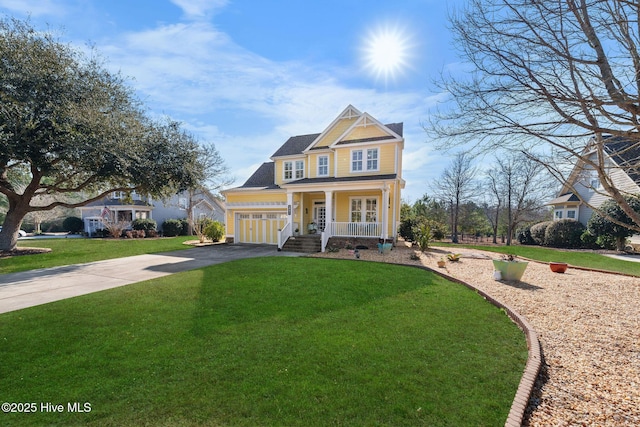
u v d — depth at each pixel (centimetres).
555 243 1855
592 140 377
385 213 1461
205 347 410
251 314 544
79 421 266
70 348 410
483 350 397
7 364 367
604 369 350
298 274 873
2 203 3075
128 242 2058
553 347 408
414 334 450
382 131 1678
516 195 2369
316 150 1872
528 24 327
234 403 287
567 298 638
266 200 1919
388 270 941
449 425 255
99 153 1231
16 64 1166
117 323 505
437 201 2961
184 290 717
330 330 467
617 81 312
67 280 874
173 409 279
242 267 997
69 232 3325
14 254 1433
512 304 595
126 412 277
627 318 515
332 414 270
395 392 302
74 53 1331
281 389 309
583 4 308
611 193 344
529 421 260
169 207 3272
